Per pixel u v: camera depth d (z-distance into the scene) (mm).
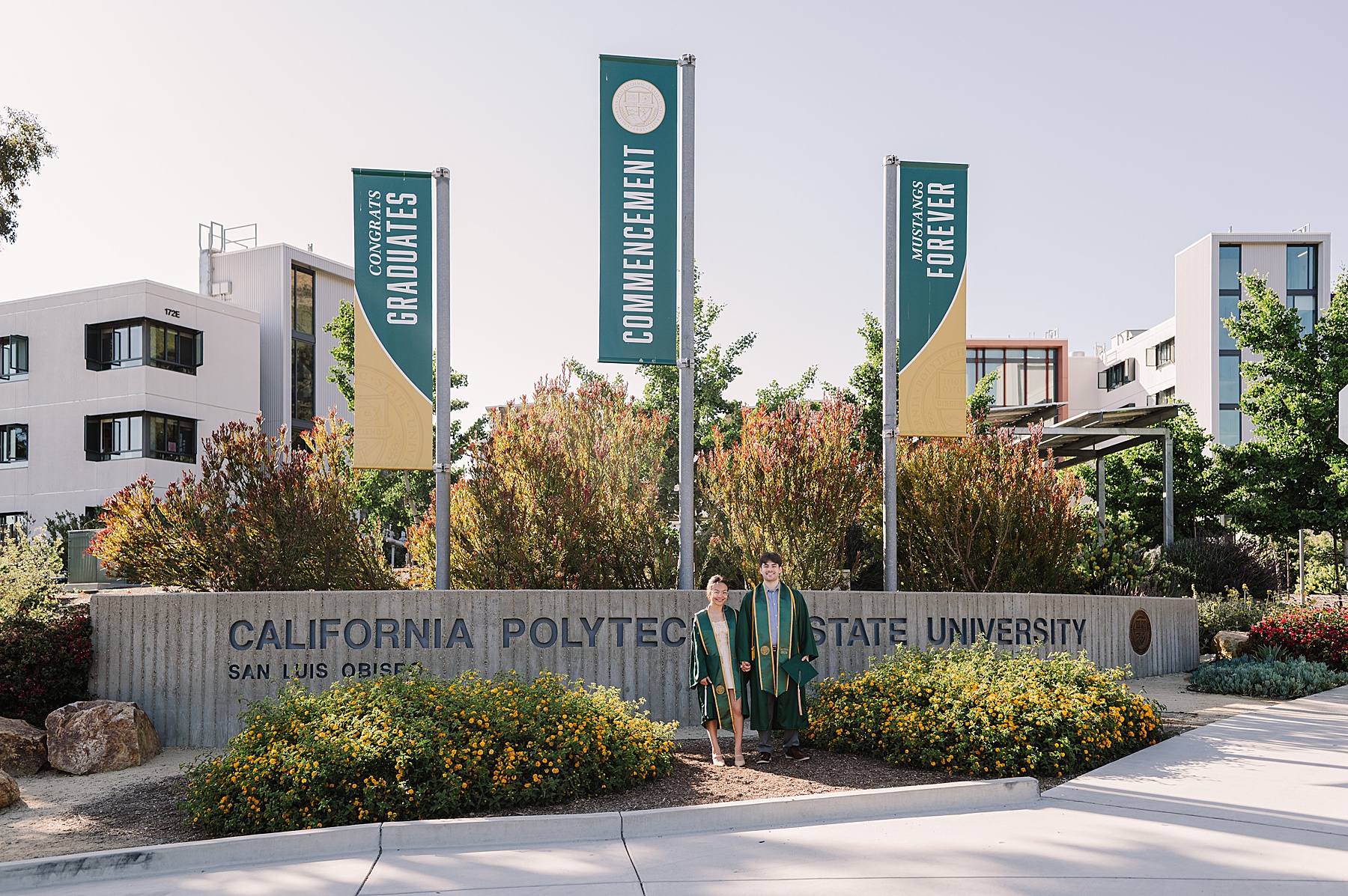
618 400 12211
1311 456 21266
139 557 10898
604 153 10250
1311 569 31922
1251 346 22359
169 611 9398
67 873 5117
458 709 6891
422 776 6297
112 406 33344
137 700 9312
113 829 6172
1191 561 18531
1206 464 23656
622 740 6855
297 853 5414
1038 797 6312
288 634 9453
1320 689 11031
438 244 10680
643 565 11500
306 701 7016
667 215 10305
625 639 9820
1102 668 11531
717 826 5852
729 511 11938
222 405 36156
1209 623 14969
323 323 42969
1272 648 12625
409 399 10281
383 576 11688
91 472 33344
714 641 7469
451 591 9672
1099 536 14547
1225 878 4734
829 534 11461
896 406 11359
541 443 11258
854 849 5332
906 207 11141
